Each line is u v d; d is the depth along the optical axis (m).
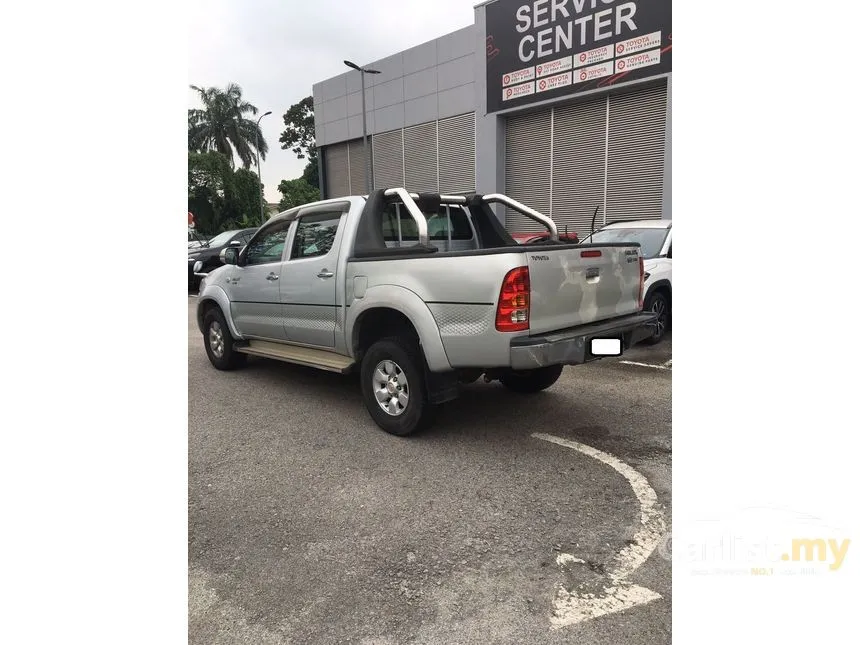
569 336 3.66
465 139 17.94
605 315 4.18
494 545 2.77
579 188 15.42
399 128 20.19
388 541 2.83
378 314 4.38
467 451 3.94
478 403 5.00
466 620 2.25
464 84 17.52
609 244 4.20
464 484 3.44
